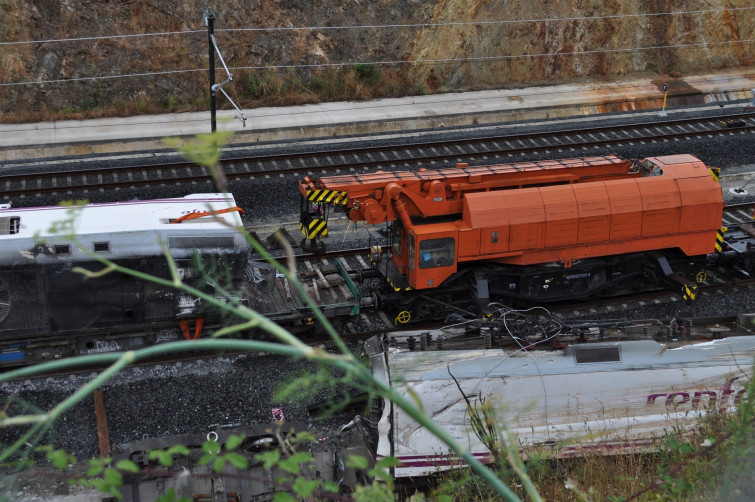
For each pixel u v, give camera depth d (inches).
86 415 532.4
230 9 1183.6
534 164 653.3
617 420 466.0
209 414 538.6
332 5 1228.5
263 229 801.6
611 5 1310.3
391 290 657.0
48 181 875.4
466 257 617.9
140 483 418.6
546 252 632.4
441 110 1151.0
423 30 1248.2
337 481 455.2
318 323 624.4
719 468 232.5
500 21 1268.5
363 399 480.4
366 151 970.1
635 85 1284.4
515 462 121.6
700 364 469.4
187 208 584.7
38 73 1107.3
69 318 555.5
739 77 1325.0
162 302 569.6
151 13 1151.6
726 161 969.5
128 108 1095.6
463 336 490.0
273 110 1124.5
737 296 705.0
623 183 636.7
